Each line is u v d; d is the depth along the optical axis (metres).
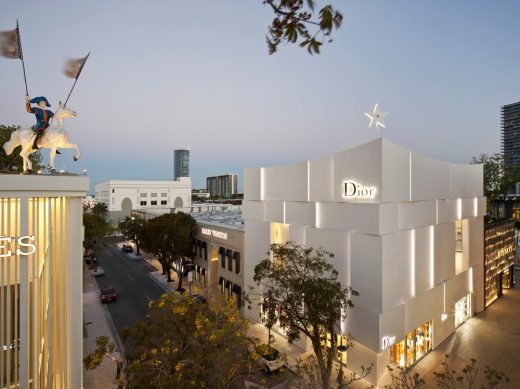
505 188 54.91
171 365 14.52
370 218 20.89
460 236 32.41
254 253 31.45
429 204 25.69
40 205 12.05
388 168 20.81
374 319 20.73
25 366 10.62
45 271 11.61
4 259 10.50
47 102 12.59
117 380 18.89
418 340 24.53
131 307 35.50
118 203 102.94
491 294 36.56
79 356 12.63
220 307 17.72
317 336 18.58
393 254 21.45
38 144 12.48
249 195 32.09
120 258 62.50
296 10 4.47
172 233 42.03
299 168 26.77
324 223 24.59
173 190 112.12
